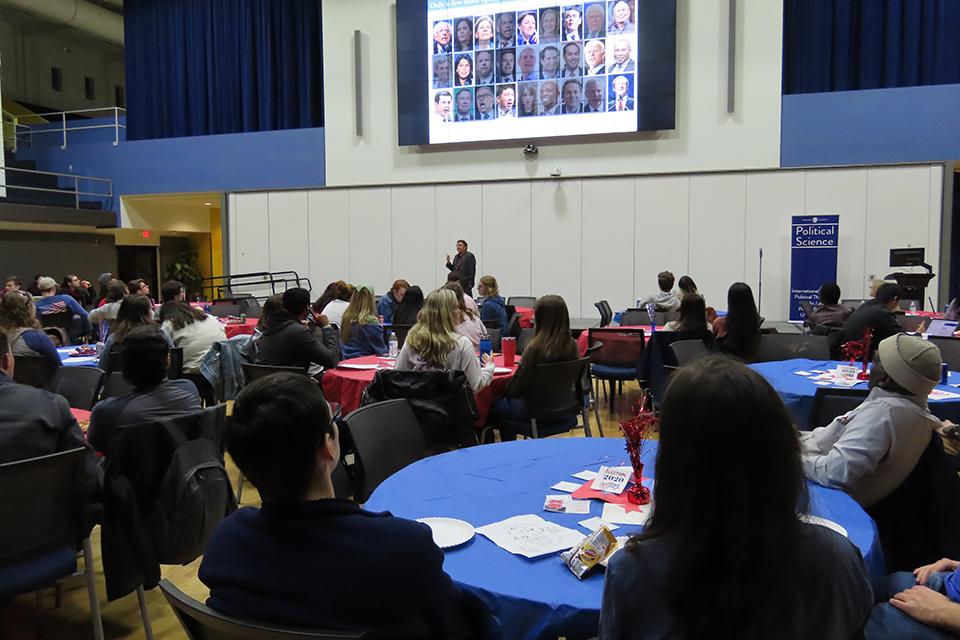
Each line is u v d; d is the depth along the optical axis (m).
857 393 2.79
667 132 10.03
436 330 3.68
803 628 0.90
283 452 1.21
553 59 10.28
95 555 3.40
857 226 9.41
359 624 1.19
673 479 0.93
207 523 2.37
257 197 12.09
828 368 4.21
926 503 2.11
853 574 0.95
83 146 13.16
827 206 9.50
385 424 2.77
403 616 1.22
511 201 10.73
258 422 1.21
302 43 12.45
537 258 10.65
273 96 12.66
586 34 10.12
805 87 10.14
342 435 2.65
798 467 0.93
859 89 9.98
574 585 1.45
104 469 2.33
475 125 10.69
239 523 1.26
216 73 12.95
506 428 4.03
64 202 12.92
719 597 0.89
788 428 0.92
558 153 10.48
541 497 2.00
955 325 5.38
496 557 1.59
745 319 4.35
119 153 12.93
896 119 9.25
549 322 3.86
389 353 5.04
